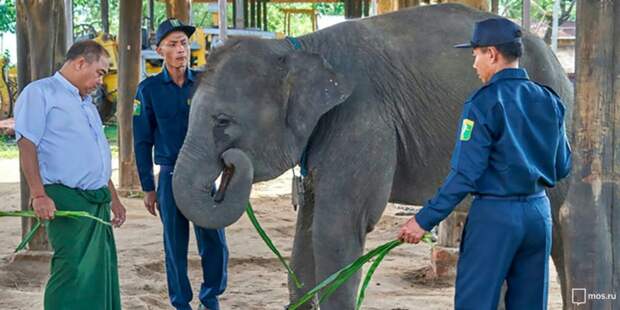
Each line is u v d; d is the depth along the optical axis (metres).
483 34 4.36
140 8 13.13
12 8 38.16
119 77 13.31
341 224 5.48
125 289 7.56
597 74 4.22
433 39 5.82
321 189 5.54
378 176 5.52
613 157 4.25
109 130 24.02
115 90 23.17
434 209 4.25
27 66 8.52
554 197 5.87
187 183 5.40
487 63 4.38
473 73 5.75
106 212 5.52
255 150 5.43
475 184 4.23
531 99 4.33
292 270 6.09
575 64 4.31
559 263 6.01
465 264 4.39
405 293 7.68
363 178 5.48
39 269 8.18
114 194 5.82
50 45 8.11
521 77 4.37
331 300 5.55
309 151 5.61
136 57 13.20
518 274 4.46
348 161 5.47
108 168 5.54
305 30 44.38
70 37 18.19
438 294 7.68
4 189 14.55
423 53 5.76
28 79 8.53
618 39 4.20
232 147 5.42
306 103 5.34
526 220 4.30
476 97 4.29
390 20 5.92
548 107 4.37
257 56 5.48
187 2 15.18
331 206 5.49
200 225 5.41
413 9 6.04
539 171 4.34
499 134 4.25
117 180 15.22
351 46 5.68
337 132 5.51
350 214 5.49
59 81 5.34
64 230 5.29
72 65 5.35
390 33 5.82
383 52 5.70
